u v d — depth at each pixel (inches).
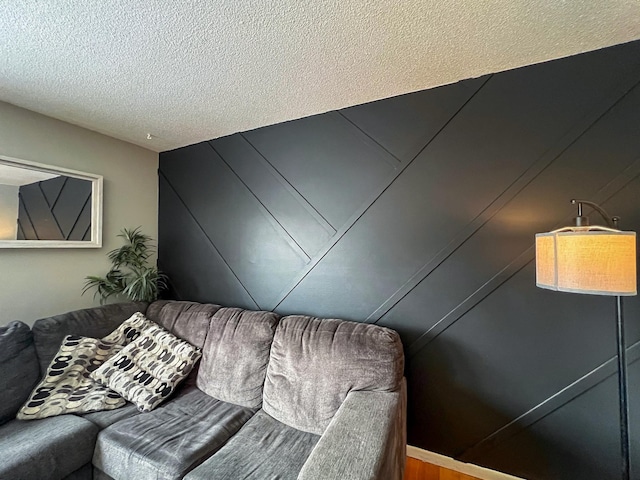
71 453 52.2
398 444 51.9
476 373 64.7
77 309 88.9
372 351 60.2
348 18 48.1
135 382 68.9
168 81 66.6
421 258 70.0
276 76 64.7
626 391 48.2
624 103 53.6
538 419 59.4
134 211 104.6
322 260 81.5
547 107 58.9
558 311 57.9
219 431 57.6
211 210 100.7
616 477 53.3
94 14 46.9
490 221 63.6
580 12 46.6
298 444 54.2
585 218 44.6
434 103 68.8
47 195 82.2
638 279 52.6
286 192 87.0
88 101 75.2
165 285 109.6
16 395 60.3
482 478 63.7
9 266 76.0
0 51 55.7
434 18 48.1
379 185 74.6
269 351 70.9
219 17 47.7
